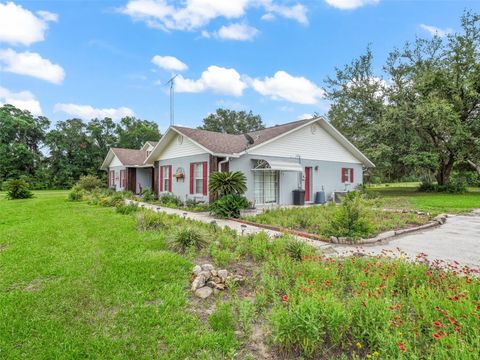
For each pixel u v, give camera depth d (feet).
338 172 64.23
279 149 53.11
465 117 82.99
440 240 25.09
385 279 13.37
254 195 49.70
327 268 14.75
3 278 15.25
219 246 21.22
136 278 15.23
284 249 19.33
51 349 9.41
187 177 54.54
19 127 141.59
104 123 155.84
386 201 57.77
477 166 89.10
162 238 24.04
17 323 10.89
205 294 13.28
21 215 38.88
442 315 10.09
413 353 8.03
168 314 11.64
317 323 9.40
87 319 11.28
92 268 16.81
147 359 8.94
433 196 70.90
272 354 9.32
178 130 54.24
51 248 21.18
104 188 90.58
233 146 51.55
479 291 12.01
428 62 87.25
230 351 9.29
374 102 94.58
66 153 144.77
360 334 9.61
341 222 25.53
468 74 79.87
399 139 81.46
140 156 90.63
